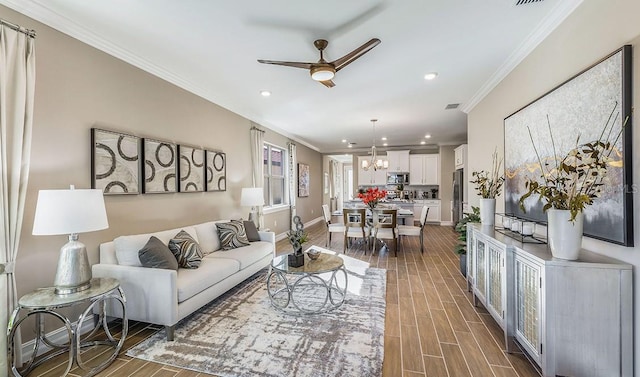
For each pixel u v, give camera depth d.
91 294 1.99
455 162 8.29
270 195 6.58
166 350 2.21
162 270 2.37
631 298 1.59
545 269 1.69
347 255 5.17
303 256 3.03
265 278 3.92
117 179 2.76
